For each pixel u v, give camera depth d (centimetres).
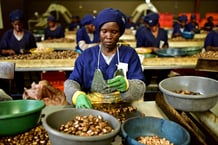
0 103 135
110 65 159
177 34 549
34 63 274
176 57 284
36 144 112
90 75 160
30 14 839
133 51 164
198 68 202
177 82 145
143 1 869
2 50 331
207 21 727
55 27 519
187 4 873
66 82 150
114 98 160
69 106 161
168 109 144
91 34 362
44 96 219
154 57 286
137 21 788
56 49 429
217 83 133
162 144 108
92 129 103
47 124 99
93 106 153
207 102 115
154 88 335
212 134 114
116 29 142
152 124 121
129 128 116
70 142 89
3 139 116
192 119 134
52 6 765
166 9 875
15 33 342
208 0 877
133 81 149
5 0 516
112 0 864
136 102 165
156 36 371
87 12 868
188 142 97
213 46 394
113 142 113
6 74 204
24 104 138
